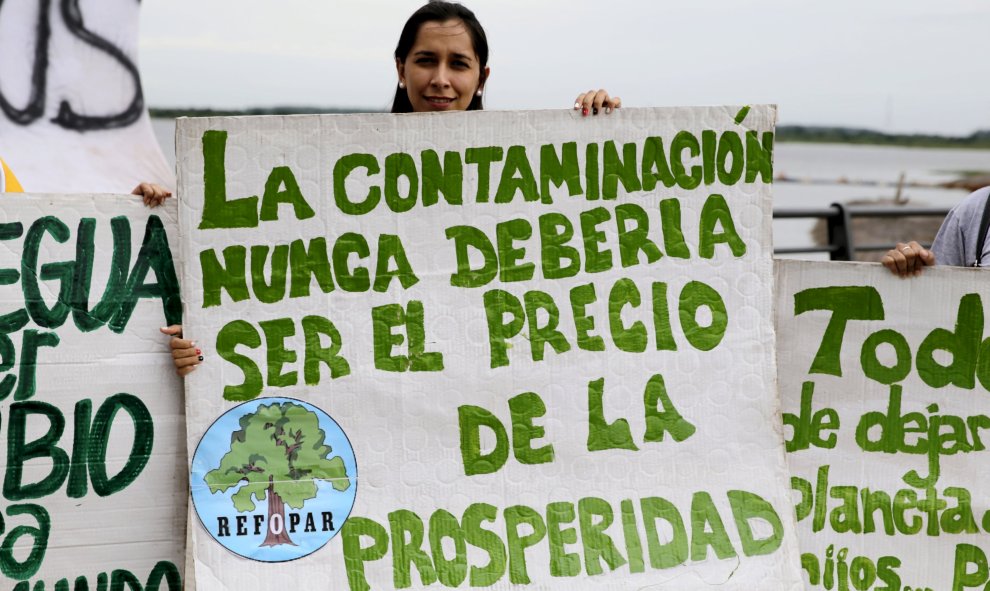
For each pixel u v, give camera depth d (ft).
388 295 11.62
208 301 11.39
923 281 12.44
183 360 11.28
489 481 11.61
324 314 11.54
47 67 19.65
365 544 11.36
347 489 11.44
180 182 11.37
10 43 19.45
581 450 11.73
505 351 11.73
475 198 11.75
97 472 11.49
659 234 11.93
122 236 11.57
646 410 11.82
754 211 11.99
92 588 11.46
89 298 11.51
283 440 11.41
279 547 11.27
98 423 11.50
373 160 11.61
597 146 11.86
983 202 13.14
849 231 22.52
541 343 11.78
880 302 12.46
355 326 11.57
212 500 11.24
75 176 19.81
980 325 12.41
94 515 11.47
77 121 19.88
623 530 11.62
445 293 11.69
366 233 11.61
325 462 11.44
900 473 12.43
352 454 11.48
